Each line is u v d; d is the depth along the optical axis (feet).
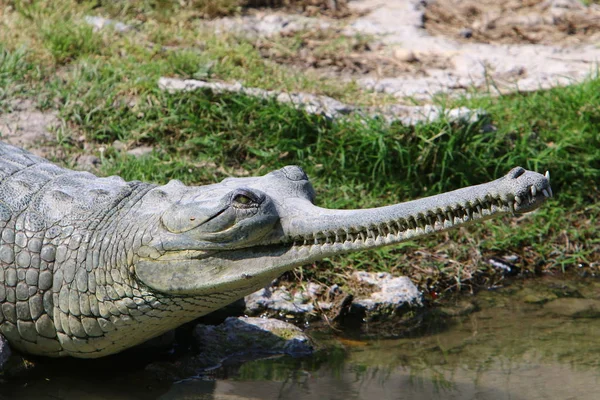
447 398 41.96
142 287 40.81
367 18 92.07
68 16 78.48
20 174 46.29
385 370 45.60
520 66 81.82
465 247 59.36
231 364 45.96
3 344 42.88
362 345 48.93
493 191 35.65
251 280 40.22
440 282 56.49
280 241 39.68
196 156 63.26
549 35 91.50
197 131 64.49
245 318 48.93
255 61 76.38
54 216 43.16
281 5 93.15
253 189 39.73
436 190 63.05
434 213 36.70
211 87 66.44
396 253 57.41
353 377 44.57
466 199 36.11
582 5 99.60
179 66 70.90
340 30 88.12
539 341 49.65
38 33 73.20
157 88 66.90
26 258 42.45
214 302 41.50
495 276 58.34
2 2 79.56
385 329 51.16
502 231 61.46
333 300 52.31
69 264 41.96
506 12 96.89
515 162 65.31
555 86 75.20
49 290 42.39
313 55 81.61
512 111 70.74
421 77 78.89
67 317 42.24
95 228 42.27
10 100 64.90
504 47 87.20
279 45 82.02
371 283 54.08
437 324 51.93
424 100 73.82
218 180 60.80
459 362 46.73
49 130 63.00
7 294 42.55
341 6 94.99
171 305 41.11
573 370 45.65
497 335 50.47
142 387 42.93
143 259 40.52
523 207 35.37
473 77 79.41
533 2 99.81
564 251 61.21
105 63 70.54
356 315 52.24
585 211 64.69
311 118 65.21
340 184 62.64
